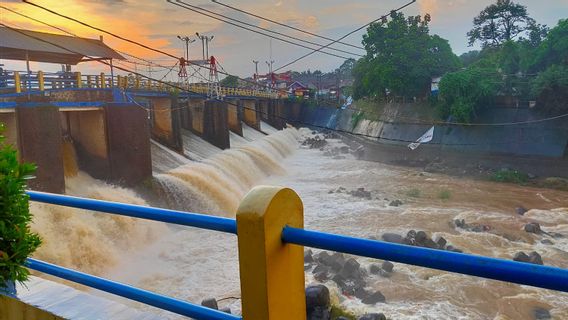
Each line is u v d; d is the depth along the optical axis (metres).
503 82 36.53
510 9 57.91
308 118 76.69
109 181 20.98
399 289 14.13
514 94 36.06
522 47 40.72
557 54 35.62
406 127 44.47
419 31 48.88
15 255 2.27
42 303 2.46
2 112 16.02
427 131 41.53
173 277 15.34
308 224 22.28
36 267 2.71
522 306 13.12
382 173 36.50
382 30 50.34
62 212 15.47
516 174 31.83
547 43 36.12
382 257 1.50
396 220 22.52
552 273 1.23
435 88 45.69
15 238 2.27
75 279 2.52
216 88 40.81
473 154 36.38
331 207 25.36
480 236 19.72
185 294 14.16
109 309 2.38
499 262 1.32
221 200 24.20
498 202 26.06
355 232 20.78
